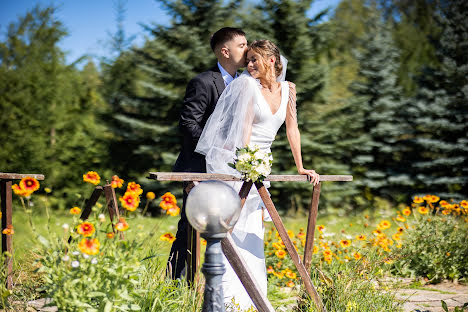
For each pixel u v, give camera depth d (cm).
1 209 298
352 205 1123
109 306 210
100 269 221
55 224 730
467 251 474
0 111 1127
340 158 1106
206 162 302
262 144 305
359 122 1094
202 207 206
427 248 471
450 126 1107
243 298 301
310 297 286
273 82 307
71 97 1169
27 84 1144
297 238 490
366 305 295
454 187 1129
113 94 1052
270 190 1040
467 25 1143
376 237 433
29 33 1155
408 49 1398
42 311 268
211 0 966
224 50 322
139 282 247
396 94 1135
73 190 1087
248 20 962
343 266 378
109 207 294
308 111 1019
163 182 1014
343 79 1146
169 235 248
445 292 402
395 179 1112
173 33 990
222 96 301
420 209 496
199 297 262
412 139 1130
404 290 399
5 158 1102
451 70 1127
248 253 308
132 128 1048
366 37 1162
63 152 1117
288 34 962
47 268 223
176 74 981
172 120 1037
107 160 1102
